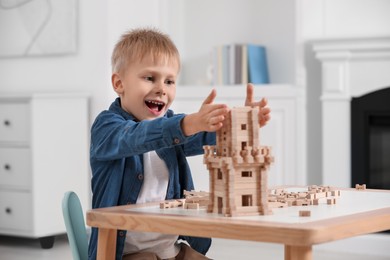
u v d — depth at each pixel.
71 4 4.28
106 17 4.20
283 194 1.41
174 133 1.26
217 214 1.17
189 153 1.62
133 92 1.58
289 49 4.54
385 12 4.20
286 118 4.19
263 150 1.17
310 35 4.29
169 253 1.53
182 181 1.64
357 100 4.07
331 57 4.07
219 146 1.20
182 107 4.46
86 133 4.14
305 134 4.22
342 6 4.26
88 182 4.12
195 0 4.89
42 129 3.88
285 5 4.55
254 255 3.61
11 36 4.50
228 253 3.67
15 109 3.90
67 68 4.34
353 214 1.14
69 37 4.29
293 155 4.17
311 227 0.98
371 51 4.00
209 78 4.57
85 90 4.27
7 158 3.93
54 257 3.55
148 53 1.57
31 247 3.88
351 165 4.10
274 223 1.02
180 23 4.92
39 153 3.86
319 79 4.27
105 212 1.21
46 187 3.88
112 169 1.49
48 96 3.89
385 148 4.04
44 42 4.37
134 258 1.45
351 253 3.79
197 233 1.07
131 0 4.40
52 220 3.91
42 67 4.43
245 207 1.15
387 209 1.21
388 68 4.00
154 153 1.56
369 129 4.07
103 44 4.22
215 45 4.82
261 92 4.25
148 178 1.54
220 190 1.17
